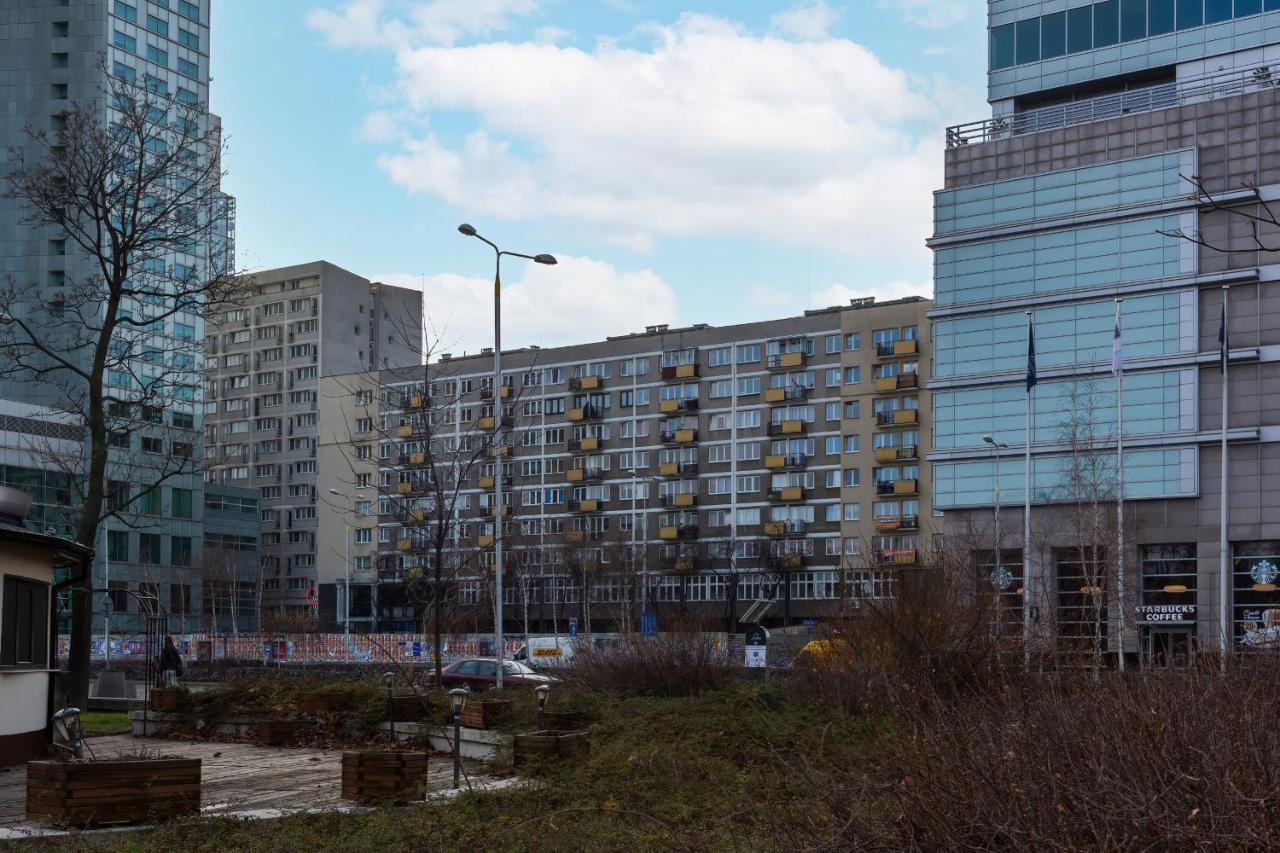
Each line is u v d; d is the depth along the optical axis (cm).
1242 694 827
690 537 10775
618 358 11388
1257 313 5941
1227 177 5891
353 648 6681
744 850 928
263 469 14025
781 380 10669
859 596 2209
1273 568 5769
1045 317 6438
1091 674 1003
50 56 9631
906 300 10238
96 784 1182
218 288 3175
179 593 10150
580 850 1064
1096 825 700
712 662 2570
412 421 3172
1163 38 6384
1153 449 6075
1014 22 6838
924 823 762
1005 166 6650
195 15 10494
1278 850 651
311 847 1102
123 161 2969
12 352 3142
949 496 6569
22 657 1822
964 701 1002
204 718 2367
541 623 10944
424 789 1375
